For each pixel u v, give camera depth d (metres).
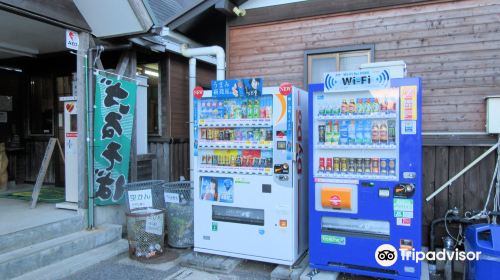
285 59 5.32
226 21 5.64
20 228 4.05
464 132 4.27
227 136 4.08
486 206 4.13
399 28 4.64
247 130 4.02
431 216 4.36
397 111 3.34
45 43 5.96
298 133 3.96
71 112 5.13
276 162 3.83
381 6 4.71
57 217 4.56
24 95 7.32
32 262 3.80
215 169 4.11
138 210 4.56
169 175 7.03
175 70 7.32
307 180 4.27
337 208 3.56
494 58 4.20
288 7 5.26
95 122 4.83
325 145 3.59
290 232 3.79
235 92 3.95
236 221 4.05
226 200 4.07
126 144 5.29
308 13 5.13
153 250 4.41
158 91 7.17
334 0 4.98
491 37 4.22
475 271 3.26
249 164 4.00
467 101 4.30
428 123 4.46
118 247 4.59
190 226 4.65
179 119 7.44
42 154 7.18
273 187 3.85
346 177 3.53
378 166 3.44
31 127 7.36
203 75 8.23
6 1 3.82
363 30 4.84
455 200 4.27
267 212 3.89
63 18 4.50
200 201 4.21
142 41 5.78
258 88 3.84
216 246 4.14
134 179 5.82
